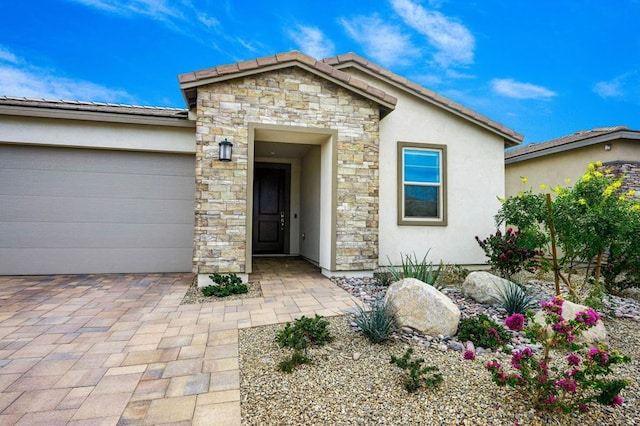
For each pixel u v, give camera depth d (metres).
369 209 6.61
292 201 10.29
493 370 2.39
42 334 3.60
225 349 3.27
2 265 6.45
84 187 6.77
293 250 10.24
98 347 3.29
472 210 7.81
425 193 7.62
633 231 4.43
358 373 2.82
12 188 6.50
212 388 2.58
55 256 6.64
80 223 6.75
